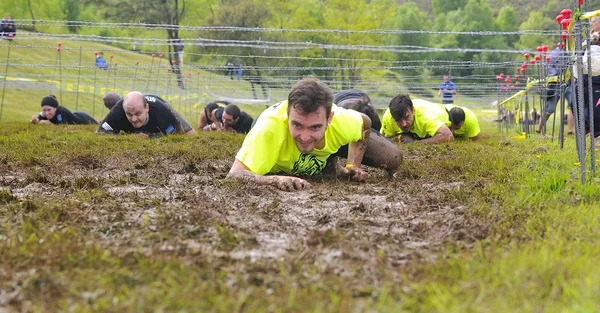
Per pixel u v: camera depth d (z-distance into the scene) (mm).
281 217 3693
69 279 2377
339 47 10836
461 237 3123
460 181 5387
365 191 4809
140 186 4910
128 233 3178
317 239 2963
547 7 61906
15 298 2215
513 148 8586
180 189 4727
